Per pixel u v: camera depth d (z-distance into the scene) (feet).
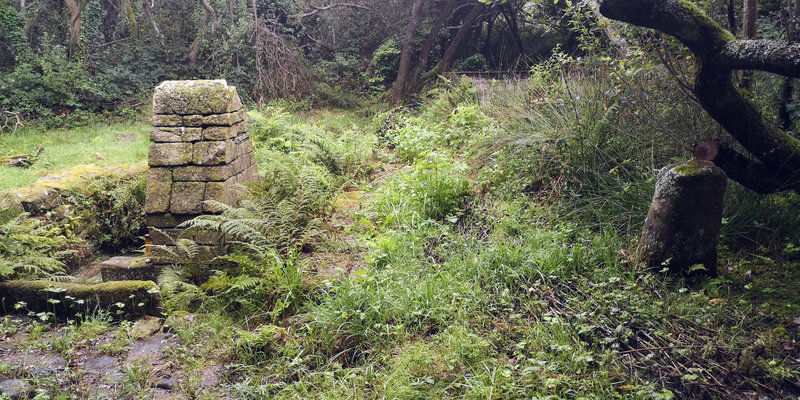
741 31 17.21
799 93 16.93
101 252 23.34
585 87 21.08
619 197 16.12
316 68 58.65
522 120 22.22
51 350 12.86
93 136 41.52
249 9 57.93
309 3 62.75
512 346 11.39
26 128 42.42
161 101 16.46
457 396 10.28
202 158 16.11
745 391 9.99
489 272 13.79
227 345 12.55
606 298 12.55
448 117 31.40
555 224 16.06
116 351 12.70
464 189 18.90
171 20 58.59
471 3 57.67
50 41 53.31
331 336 12.08
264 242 15.87
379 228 17.61
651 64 17.74
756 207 15.20
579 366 10.55
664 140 17.57
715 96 13.60
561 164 17.88
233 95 17.17
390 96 55.06
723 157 14.55
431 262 15.05
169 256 16.30
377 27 63.16
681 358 10.71
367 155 27.66
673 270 13.24
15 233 17.52
